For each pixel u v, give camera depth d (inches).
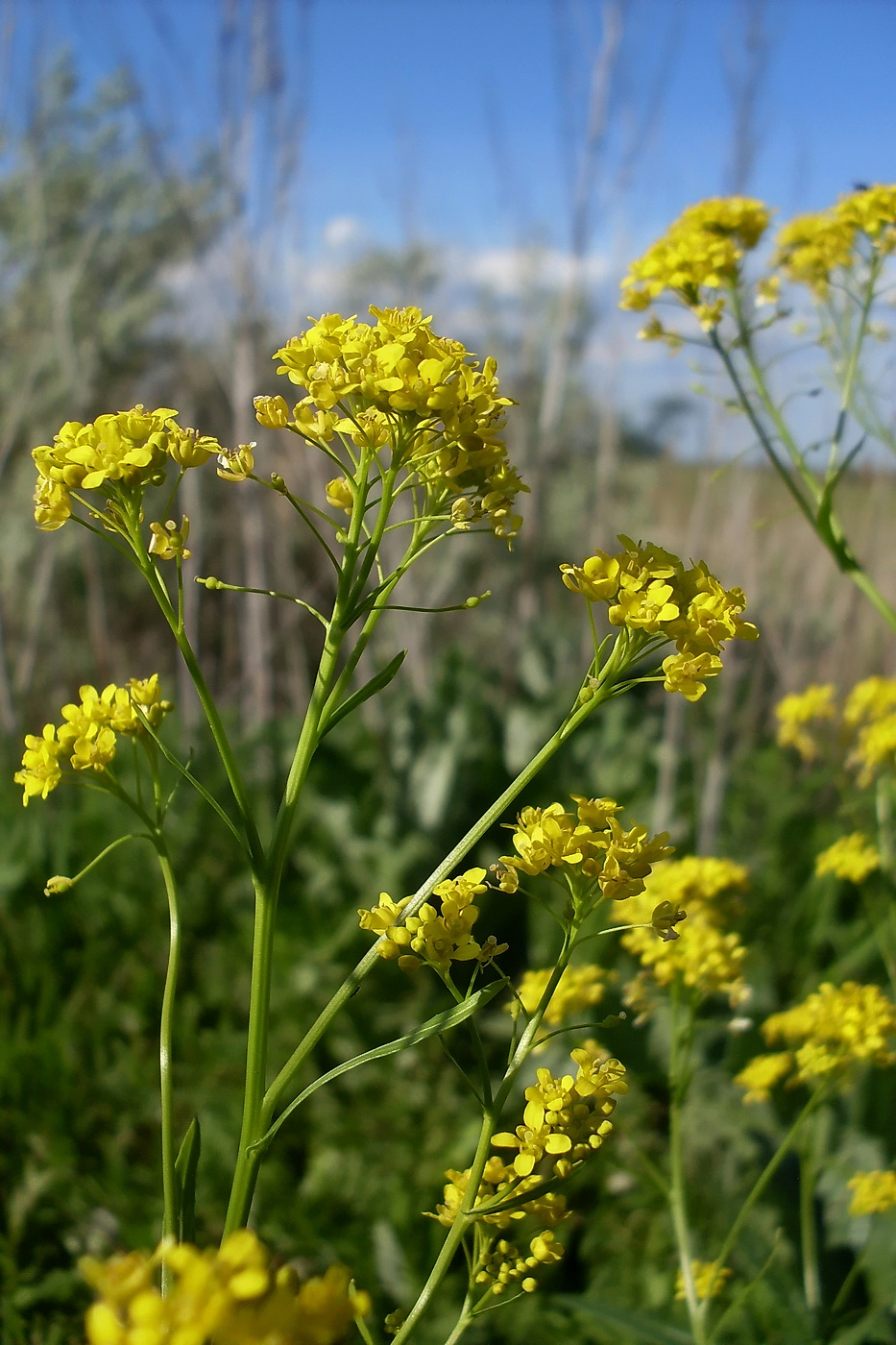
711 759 18.4
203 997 13.9
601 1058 6.3
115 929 14.7
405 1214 10.5
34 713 21.3
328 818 16.8
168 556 6.0
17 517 24.0
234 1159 11.3
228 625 22.2
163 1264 5.8
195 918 15.1
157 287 25.0
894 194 8.9
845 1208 9.9
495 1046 13.5
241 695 23.4
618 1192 11.0
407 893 16.0
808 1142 9.6
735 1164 10.8
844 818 17.2
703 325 9.1
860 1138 10.5
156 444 6.0
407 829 17.5
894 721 10.4
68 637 25.0
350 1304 4.5
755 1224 9.8
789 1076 9.6
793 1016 8.5
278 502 19.7
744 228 9.4
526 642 22.8
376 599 6.0
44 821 15.7
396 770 18.1
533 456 21.0
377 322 6.1
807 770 19.6
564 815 6.0
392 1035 13.6
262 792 17.6
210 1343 4.5
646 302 9.5
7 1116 11.0
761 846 17.3
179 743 18.4
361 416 6.0
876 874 11.0
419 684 21.3
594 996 8.0
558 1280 10.2
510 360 23.0
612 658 6.0
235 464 6.0
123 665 22.9
